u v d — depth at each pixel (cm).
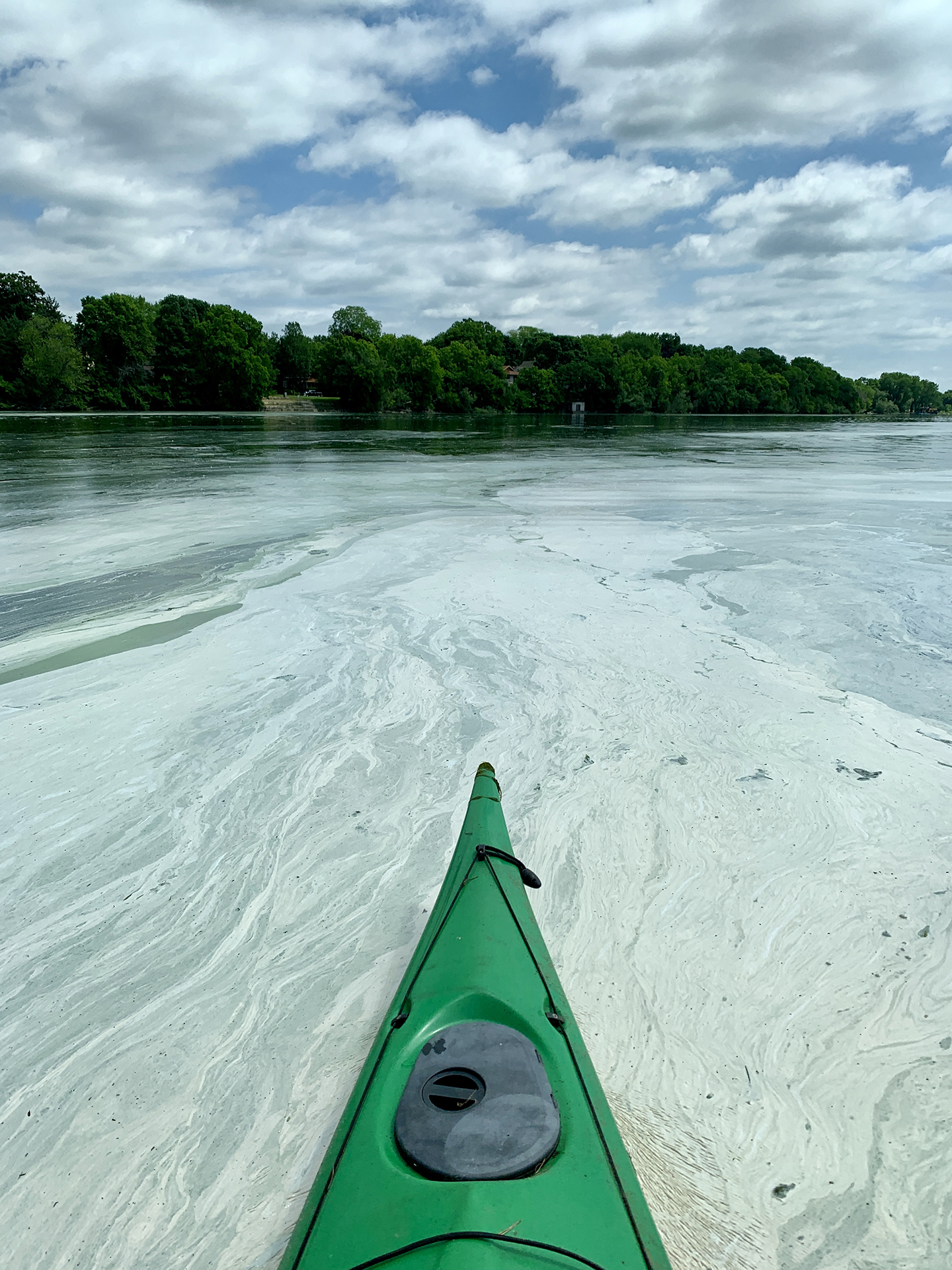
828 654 564
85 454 2153
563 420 5806
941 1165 206
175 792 402
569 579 766
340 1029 256
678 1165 203
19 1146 219
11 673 550
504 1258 129
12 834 368
